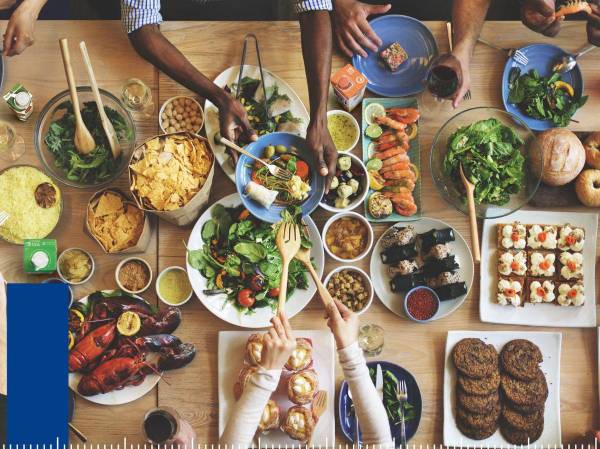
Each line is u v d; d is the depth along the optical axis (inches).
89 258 52.4
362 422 45.7
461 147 52.4
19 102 51.0
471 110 52.8
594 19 52.7
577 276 53.8
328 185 50.8
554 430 52.3
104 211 51.6
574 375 53.2
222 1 69.4
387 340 53.2
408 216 53.8
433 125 55.2
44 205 52.1
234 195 52.4
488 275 54.2
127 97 53.2
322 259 52.0
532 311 53.8
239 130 51.9
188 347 51.9
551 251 54.9
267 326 51.6
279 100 54.0
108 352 51.4
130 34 51.9
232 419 44.3
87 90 52.6
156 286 52.2
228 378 51.9
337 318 46.6
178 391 52.1
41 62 54.4
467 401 51.9
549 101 54.6
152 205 48.8
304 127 54.0
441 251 52.6
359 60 55.5
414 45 55.9
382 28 56.1
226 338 52.1
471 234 51.3
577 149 52.6
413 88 55.3
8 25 52.6
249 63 55.1
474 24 53.9
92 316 51.8
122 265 52.6
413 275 53.1
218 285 51.8
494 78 55.8
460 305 53.9
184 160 49.2
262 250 51.0
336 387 52.8
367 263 54.0
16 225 51.8
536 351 52.7
